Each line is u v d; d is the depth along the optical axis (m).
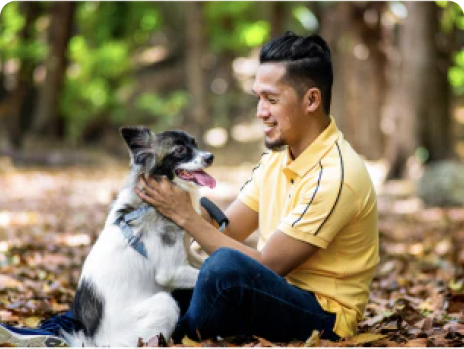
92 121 26.81
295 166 3.74
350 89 22.64
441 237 9.70
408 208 13.29
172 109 27.31
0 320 4.60
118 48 26.55
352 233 3.71
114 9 28.28
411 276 6.75
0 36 22.86
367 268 3.80
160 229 3.77
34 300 5.23
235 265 3.50
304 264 3.79
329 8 21.59
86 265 3.84
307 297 3.66
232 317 3.60
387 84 22.31
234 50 29.83
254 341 3.70
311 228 3.58
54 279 6.23
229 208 4.26
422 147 16.39
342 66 22.53
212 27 28.25
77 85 26.05
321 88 3.68
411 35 16.41
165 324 3.62
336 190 3.57
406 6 16.47
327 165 3.66
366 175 3.71
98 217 11.44
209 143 26.67
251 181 4.23
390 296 5.80
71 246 8.40
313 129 3.73
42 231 9.66
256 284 3.52
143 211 3.80
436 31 16.45
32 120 26.39
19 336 3.54
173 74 30.06
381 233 9.59
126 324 3.63
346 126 22.86
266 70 3.69
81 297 3.79
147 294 3.75
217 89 29.47
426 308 5.05
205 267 3.55
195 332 3.67
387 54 21.81
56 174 19.83
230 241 3.69
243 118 28.22
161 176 4.02
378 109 22.67
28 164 22.02
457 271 6.89
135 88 29.25
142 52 31.48
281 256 3.62
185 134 4.21
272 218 3.96
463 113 25.34
